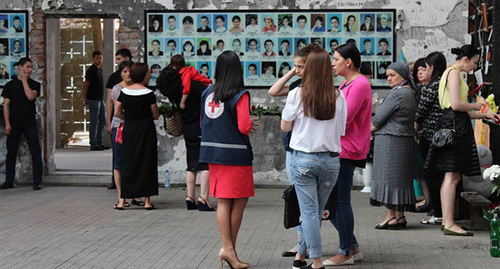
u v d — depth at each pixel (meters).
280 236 7.73
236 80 6.30
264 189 11.53
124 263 6.46
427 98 8.28
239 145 6.28
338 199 6.33
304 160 5.72
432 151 7.81
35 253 6.86
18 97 11.41
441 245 7.23
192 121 9.52
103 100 18.02
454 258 6.64
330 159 5.78
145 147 9.53
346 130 6.29
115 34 18.64
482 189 8.70
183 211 9.44
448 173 7.78
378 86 11.52
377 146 8.05
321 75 5.66
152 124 9.59
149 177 9.54
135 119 9.54
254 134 11.65
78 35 18.31
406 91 7.86
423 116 8.37
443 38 11.45
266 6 11.62
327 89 5.66
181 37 11.75
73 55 18.38
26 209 9.52
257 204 10.01
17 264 6.41
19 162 11.96
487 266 6.32
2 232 7.93
